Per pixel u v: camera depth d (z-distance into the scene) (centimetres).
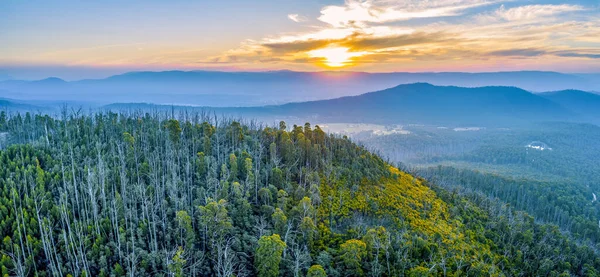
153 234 6719
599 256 10581
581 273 9494
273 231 7244
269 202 8312
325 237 7644
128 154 9062
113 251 6116
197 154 9694
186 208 7400
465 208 11288
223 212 6562
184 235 6762
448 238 8794
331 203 9081
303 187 9350
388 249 7162
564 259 9381
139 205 7581
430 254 7512
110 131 11188
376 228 8131
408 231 8644
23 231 5994
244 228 7312
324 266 6538
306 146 11000
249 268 6406
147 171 8538
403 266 6862
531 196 19450
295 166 10400
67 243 5794
